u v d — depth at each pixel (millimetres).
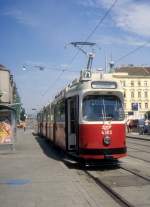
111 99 18141
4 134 26312
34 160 21172
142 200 10805
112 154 17609
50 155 24125
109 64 45469
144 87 130625
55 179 14586
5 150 26328
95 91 18000
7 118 26234
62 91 22844
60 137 23141
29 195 11727
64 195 11594
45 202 10719
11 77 95812
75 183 13680
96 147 17531
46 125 38438
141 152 25656
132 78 129875
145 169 17125
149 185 13188
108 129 17688
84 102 17969
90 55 31844
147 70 133500
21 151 27281
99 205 10211
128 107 129000
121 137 17891
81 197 11266
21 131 82562
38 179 14633
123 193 11852
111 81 18234
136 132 67062
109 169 17500
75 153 18953
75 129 18688
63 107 21734
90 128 17609
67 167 18359
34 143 37562
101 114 17875
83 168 17969
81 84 18422
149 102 130625
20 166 18578
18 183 13852
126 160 20719
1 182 14125
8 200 11109
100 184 13703
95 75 18734
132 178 14781
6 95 82750
